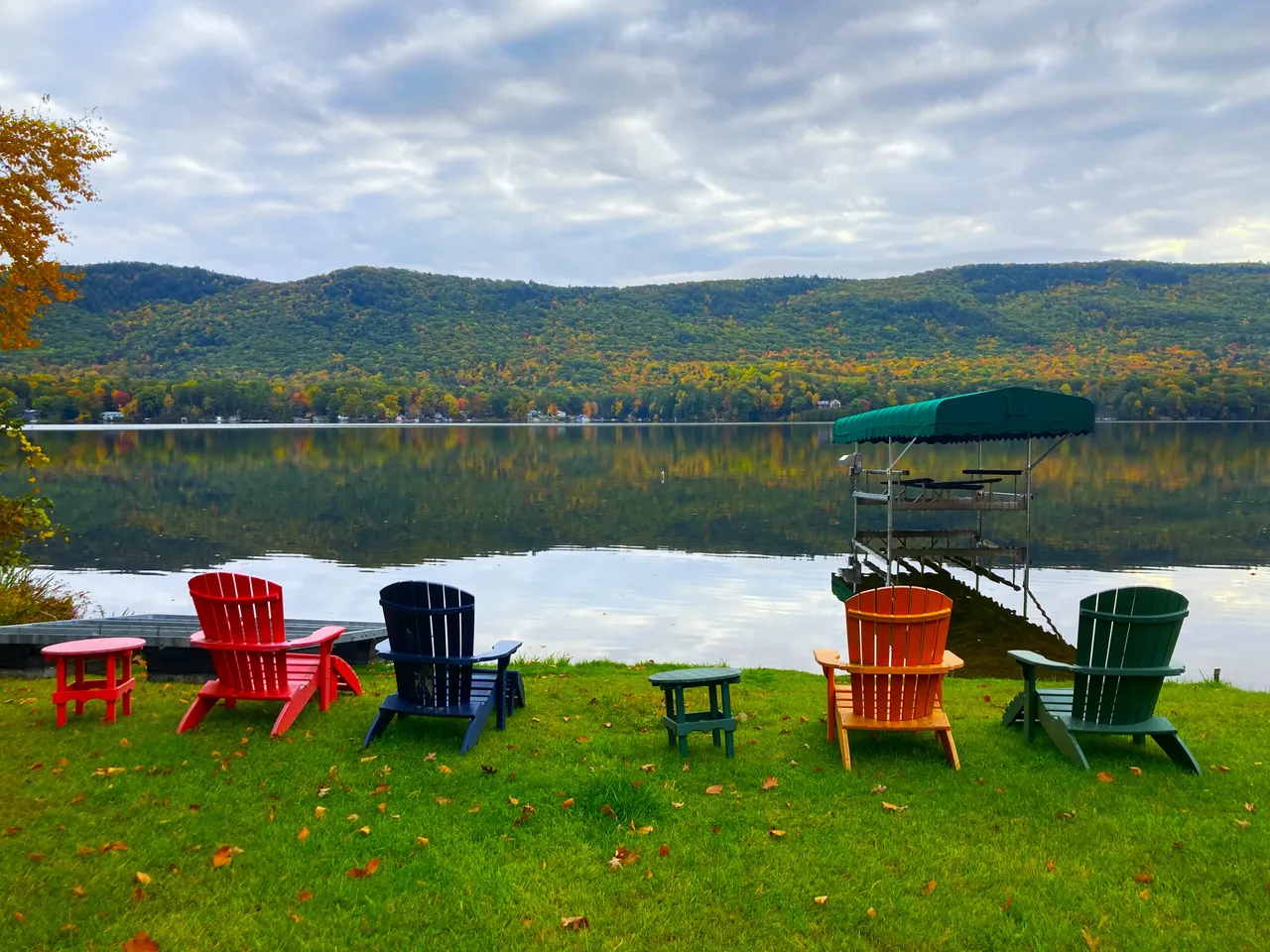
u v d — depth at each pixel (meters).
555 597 14.12
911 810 4.61
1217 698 7.38
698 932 3.46
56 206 10.44
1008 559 18.09
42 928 3.42
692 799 4.75
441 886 3.78
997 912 3.59
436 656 5.49
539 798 4.73
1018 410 15.10
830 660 5.44
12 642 7.69
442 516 25.34
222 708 6.39
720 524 24.06
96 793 4.72
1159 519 24.23
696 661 10.12
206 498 29.56
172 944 3.35
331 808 4.58
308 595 14.30
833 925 3.51
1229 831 4.32
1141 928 3.47
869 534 19.67
